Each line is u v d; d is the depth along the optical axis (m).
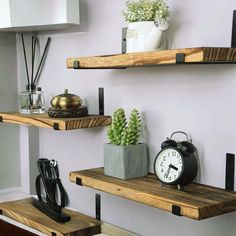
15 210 1.94
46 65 2.09
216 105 1.40
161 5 1.45
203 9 1.41
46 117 1.78
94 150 1.88
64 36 1.98
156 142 1.60
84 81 1.90
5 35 2.14
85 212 1.95
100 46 1.80
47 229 1.74
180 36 1.48
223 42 1.36
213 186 1.43
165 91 1.56
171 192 1.36
